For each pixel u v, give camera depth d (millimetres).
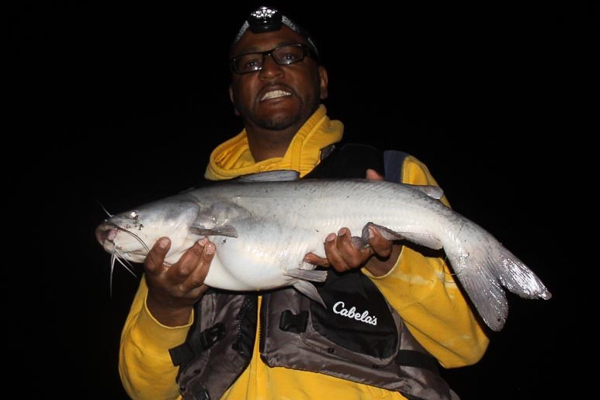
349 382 876
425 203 844
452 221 833
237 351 903
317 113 1055
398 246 863
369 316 891
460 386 2234
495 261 816
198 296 871
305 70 1044
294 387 869
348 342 879
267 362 876
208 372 912
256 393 882
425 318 876
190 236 874
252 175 913
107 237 882
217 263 857
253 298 921
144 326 905
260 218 863
